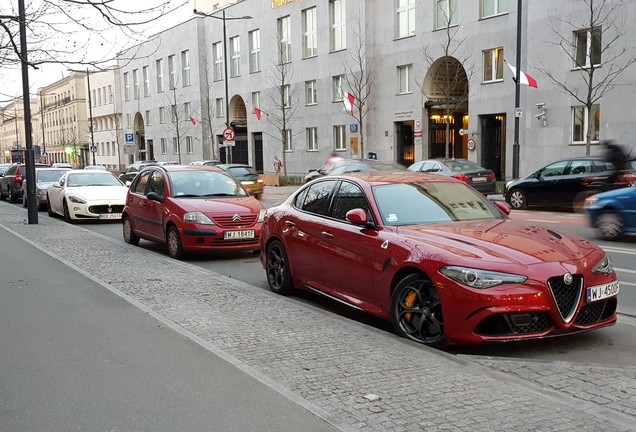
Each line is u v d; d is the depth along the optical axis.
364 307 6.20
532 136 26.19
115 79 68.88
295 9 40.12
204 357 5.14
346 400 4.13
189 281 8.45
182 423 3.90
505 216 6.77
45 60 6.92
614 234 11.80
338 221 6.76
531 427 3.63
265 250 8.16
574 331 5.17
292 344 5.45
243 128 49.38
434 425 3.69
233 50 47.88
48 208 19.94
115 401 4.29
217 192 11.70
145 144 64.12
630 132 22.73
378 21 34.16
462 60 29.20
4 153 104.06
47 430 3.85
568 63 24.48
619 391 4.29
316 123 39.22
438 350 5.24
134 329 6.06
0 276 9.06
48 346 5.59
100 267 9.67
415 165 22.27
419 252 5.48
